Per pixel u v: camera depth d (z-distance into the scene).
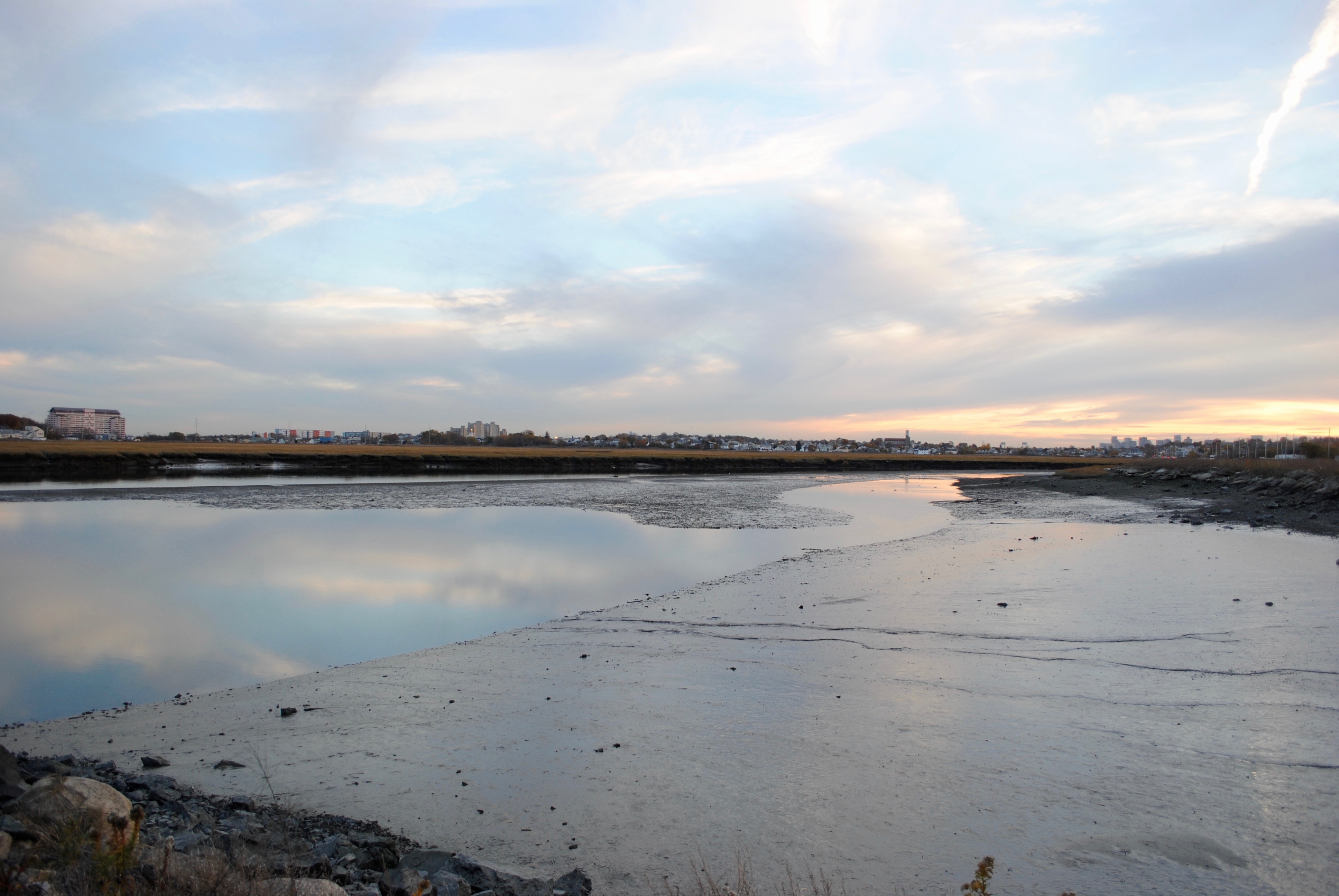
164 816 5.80
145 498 41.59
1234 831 5.48
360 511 35.97
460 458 94.88
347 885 4.72
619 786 6.70
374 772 7.20
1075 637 11.23
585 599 16.39
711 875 5.13
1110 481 54.81
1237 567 16.45
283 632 13.85
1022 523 29.31
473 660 11.48
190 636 13.57
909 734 7.70
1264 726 7.49
